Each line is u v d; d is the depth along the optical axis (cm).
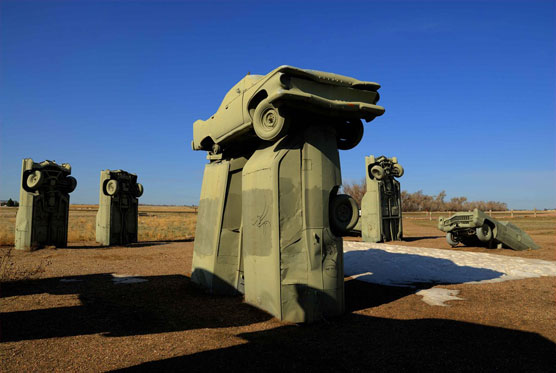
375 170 1923
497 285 817
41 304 632
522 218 4653
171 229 3158
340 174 623
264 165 595
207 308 622
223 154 807
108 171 1844
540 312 588
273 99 529
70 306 625
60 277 916
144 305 645
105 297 702
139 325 525
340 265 595
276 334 487
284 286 553
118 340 458
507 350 422
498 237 1498
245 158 757
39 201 1550
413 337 472
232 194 750
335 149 623
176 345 441
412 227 3406
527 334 479
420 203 8612
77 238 2097
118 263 1182
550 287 790
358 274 1000
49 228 1589
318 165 591
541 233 2403
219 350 425
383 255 1238
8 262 1121
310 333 493
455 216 1583
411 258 1174
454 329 503
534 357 401
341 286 590
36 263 1136
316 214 578
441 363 387
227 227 743
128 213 1928
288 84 539
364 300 698
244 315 577
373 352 419
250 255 641
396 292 766
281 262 555
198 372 363
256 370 369
